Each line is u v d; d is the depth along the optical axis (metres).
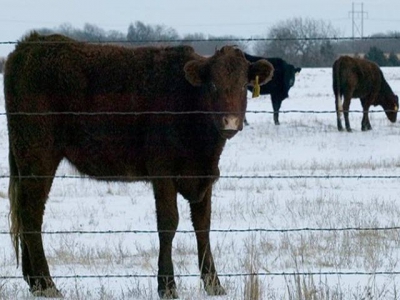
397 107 42.41
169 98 12.33
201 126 12.09
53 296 11.38
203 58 12.66
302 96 56.53
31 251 12.10
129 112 12.06
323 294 10.35
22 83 12.54
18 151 12.53
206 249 11.96
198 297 10.98
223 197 20.48
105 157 12.68
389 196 20.81
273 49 93.31
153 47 12.97
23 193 12.45
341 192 21.59
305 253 13.59
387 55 93.31
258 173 25.23
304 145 33.31
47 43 12.81
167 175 12.11
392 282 11.67
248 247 13.94
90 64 12.71
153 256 13.84
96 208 19.08
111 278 12.34
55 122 12.59
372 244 14.19
